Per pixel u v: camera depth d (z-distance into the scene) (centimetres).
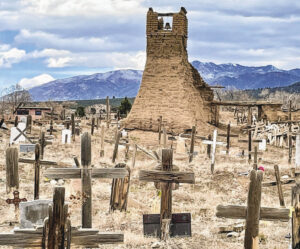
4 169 3322
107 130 6975
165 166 1775
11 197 2256
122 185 2203
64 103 19550
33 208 1761
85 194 1733
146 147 5528
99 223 2019
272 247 1717
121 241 1226
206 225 2042
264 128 6694
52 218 1159
